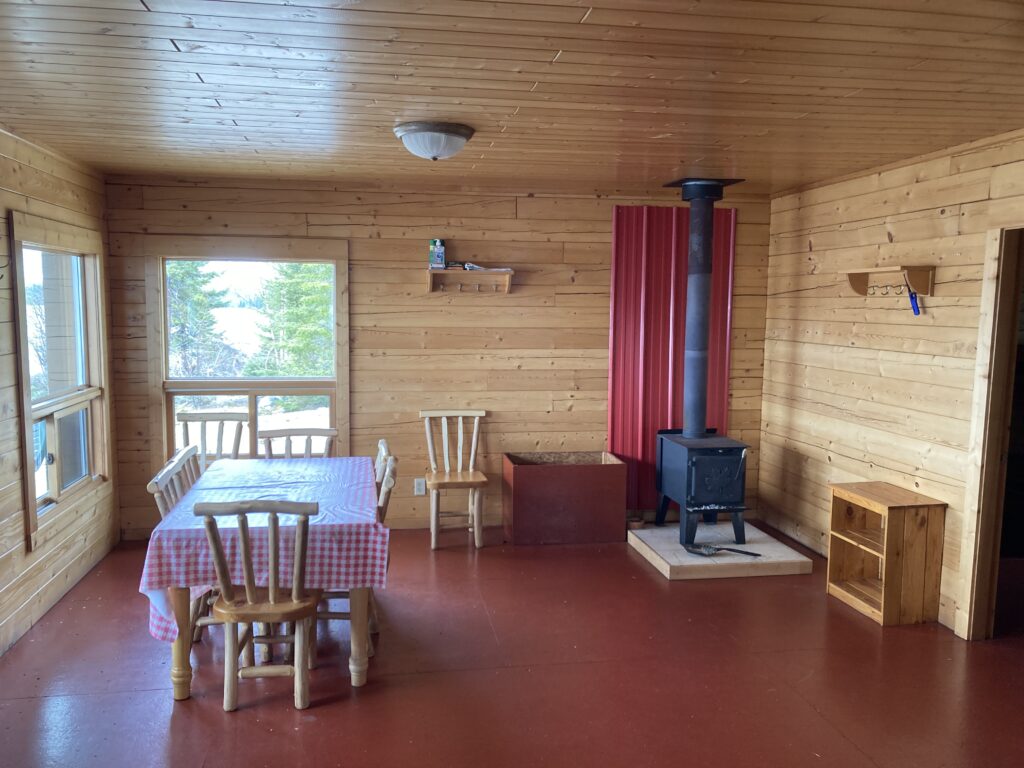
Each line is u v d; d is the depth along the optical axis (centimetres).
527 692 314
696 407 495
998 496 357
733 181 479
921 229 390
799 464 510
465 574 450
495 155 398
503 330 528
